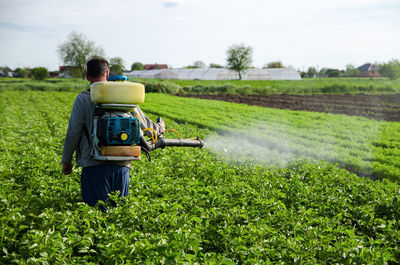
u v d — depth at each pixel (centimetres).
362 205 609
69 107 2409
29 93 4128
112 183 402
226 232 420
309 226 471
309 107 2789
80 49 8525
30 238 350
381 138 1509
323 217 520
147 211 434
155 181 614
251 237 413
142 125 409
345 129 1731
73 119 376
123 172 404
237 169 796
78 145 392
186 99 3444
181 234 360
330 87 4312
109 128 357
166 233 401
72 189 544
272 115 2211
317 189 668
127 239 365
